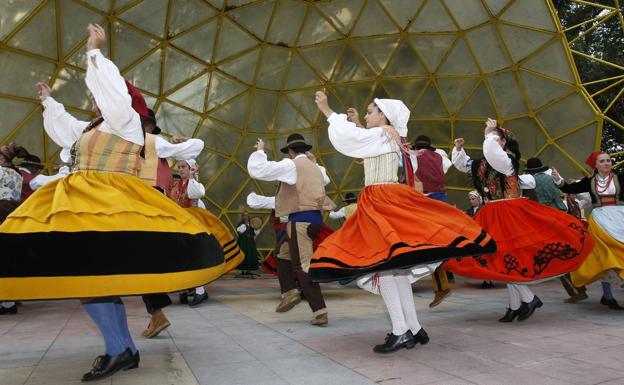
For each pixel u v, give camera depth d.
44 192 2.25
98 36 2.49
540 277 3.74
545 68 11.25
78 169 2.41
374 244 2.72
